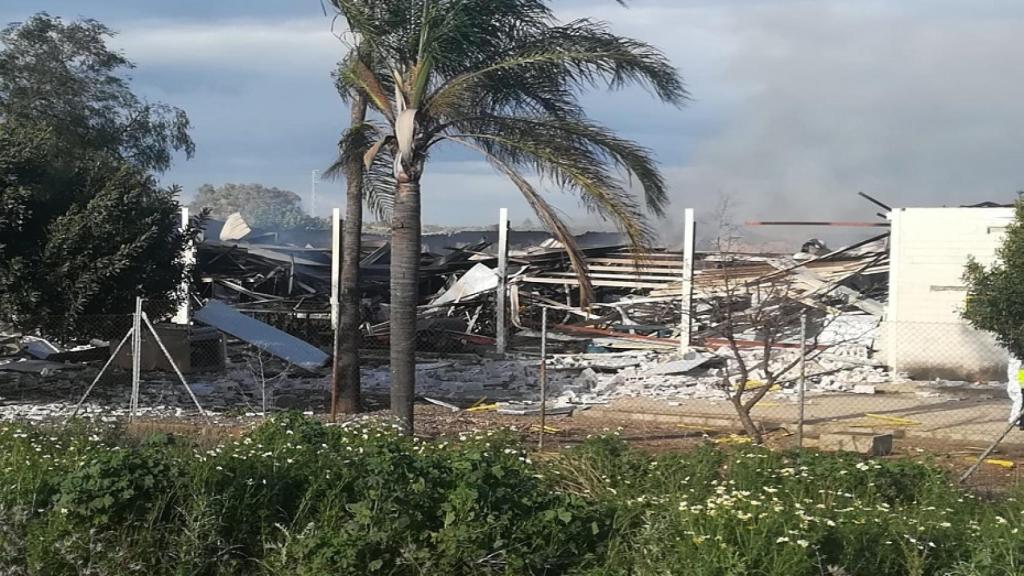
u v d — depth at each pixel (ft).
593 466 31.60
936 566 22.06
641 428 49.80
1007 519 25.23
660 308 91.76
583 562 23.17
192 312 72.74
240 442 31.91
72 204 56.24
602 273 99.50
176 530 23.97
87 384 64.54
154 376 69.05
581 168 40.98
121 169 59.82
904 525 23.93
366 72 44.24
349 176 52.95
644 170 41.63
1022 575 20.93
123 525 23.73
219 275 118.83
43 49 91.71
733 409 54.54
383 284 114.01
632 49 41.32
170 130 100.78
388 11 41.78
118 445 34.50
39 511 24.31
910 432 48.29
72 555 22.82
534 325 96.68
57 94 91.45
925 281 73.15
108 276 56.18
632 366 77.20
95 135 93.30
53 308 54.65
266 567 23.50
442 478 25.20
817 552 21.43
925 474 30.45
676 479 30.19
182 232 64.64
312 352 72.69
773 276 81.20
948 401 59.52
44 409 53.78
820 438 42.93
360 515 23.59
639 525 24.99
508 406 56.54
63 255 54.29
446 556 22.81
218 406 57.11
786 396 61.82
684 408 55.11
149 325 46.16
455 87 41.65
